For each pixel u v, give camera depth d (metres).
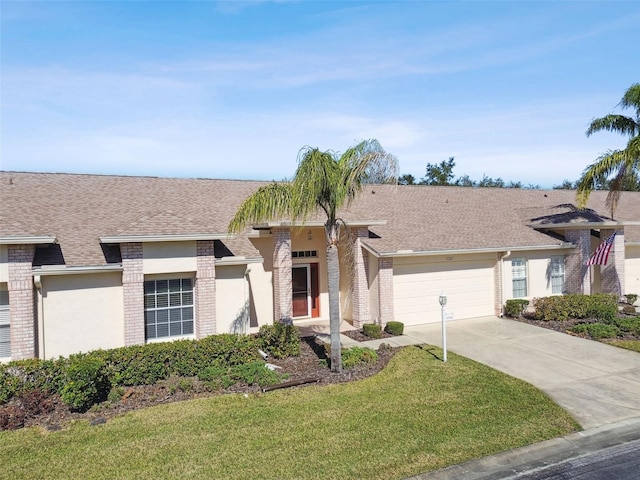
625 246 23.44
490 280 19.97
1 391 9.95
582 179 20.70
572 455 7.89
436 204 23.50
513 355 13.88
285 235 16.67
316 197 11.56
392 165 11.94
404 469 7.31
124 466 7.41
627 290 24.03
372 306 17.97
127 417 9.29
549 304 18.52
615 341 15.34
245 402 10.05
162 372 11.35
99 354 11.14
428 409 9.64
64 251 13.17
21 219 14.05
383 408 9.70
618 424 9.02
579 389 10.95
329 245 12.05
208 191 19.25
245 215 12.08
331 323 12.09
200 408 9.71
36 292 12.21
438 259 18.89
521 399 10.22
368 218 19.58
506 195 26.53
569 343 15.21
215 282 14.75
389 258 17.52
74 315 12.77
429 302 18.72
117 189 17.75
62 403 9.98
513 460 7.69
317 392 10.68
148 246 13.47
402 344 15.38
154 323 13.92
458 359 13.33
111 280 13.23
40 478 7.09
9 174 17.20
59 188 16.84
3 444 8.18
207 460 7.57
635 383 11.37
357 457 7.64
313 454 7.75
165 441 8.24
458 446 8.05
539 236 21.09
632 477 7.19
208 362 11.92
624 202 28.08
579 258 20.81
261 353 13.20
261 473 7.17
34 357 11.97
